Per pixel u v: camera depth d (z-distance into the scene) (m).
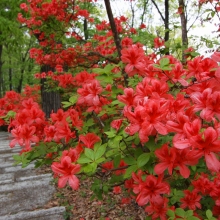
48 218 3.32
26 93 8.67
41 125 1.93
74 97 1.90
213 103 1.10
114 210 3.76
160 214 1.59
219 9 3.22
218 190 1.69
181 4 3.85
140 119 1.13
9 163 4.94
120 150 1.42
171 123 1.07
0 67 14.27
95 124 2.13
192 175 2.02
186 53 2.63
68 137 1.72
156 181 1.27
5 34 7.91
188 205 1.80
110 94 1.78
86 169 1.21
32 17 4.21
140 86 1.37
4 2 7.59
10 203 3.61
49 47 4.30
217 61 1.19
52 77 3.88
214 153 1.08
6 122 2.09
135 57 1.55
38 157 1.97
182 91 1.55
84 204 3.84
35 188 3.94
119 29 3.88
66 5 4.08
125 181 1.83
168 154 1.17
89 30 5.77
